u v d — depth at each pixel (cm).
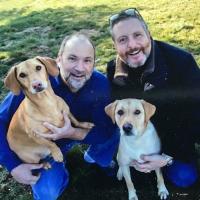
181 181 91
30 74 75
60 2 389
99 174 104
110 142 96
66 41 83
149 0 295
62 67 83
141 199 94
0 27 312
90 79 88
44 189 88
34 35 250
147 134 84
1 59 204
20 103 89
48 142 83
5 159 87
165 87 83
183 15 224
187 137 86
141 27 83
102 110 91
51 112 80
